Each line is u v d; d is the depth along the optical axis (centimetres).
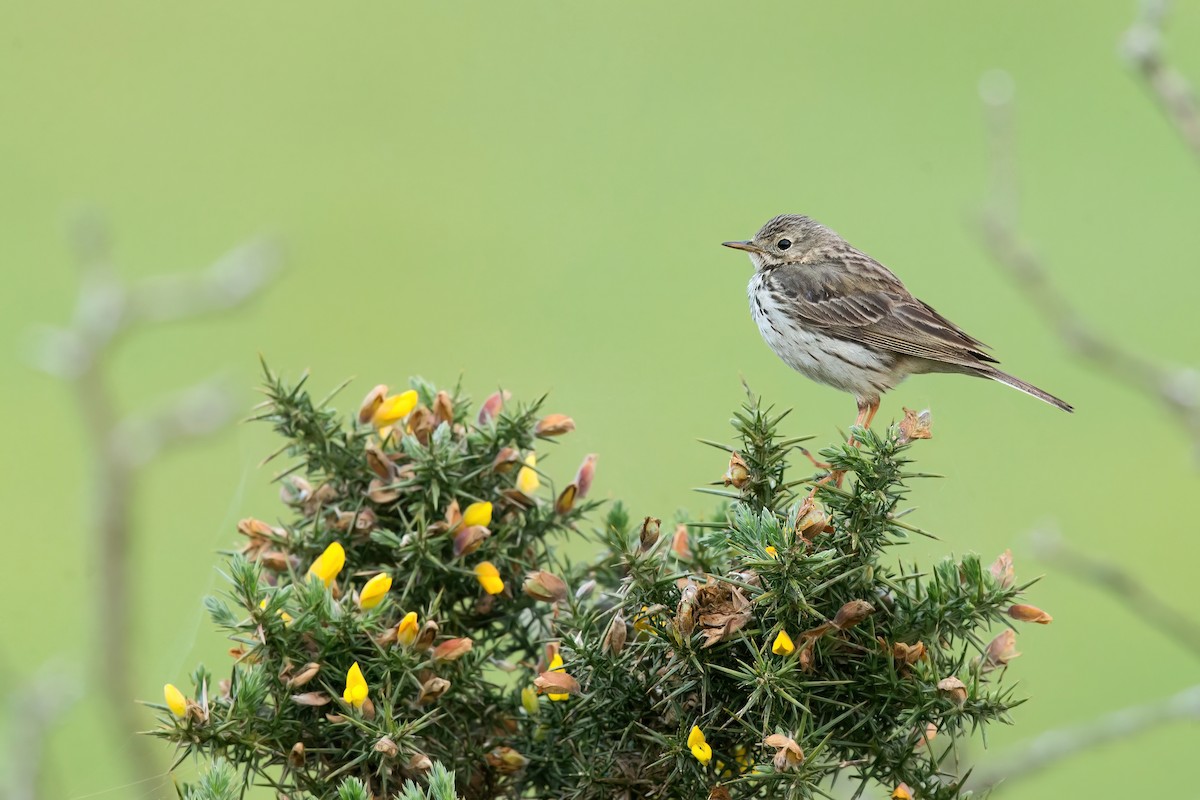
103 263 1222
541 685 569
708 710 570
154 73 2550
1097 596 1550
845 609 552
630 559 570
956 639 588
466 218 2170
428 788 580
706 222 2134
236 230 2134
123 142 2320
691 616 554
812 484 588
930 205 2089
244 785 556
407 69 2617
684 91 2488
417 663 569
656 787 574
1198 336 1816
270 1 2870
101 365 1168
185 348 1866
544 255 2100
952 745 554
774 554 548
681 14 2817
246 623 562
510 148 2395
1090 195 2109
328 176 2288
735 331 1858
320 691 569
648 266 2033
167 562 1342
